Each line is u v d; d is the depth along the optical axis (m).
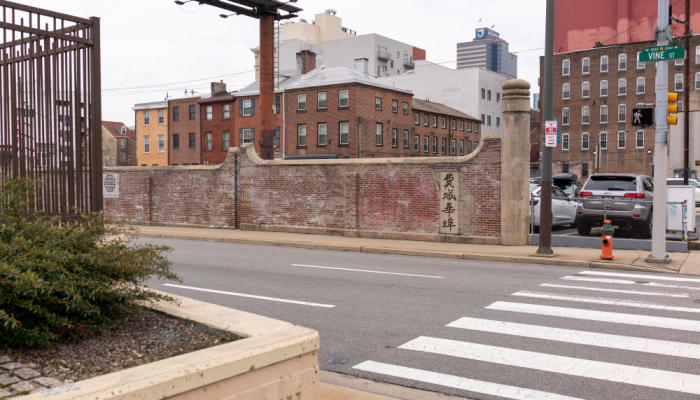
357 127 50.81
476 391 4.86
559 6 74.75
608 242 12.56
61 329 3.95
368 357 5.80
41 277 3.82
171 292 9.19
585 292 9.19
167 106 62.53
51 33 5.11
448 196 16.75
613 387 4.88
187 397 2.84
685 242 13.65
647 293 9.09
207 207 22.53
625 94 69.06
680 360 5.59
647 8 68.62
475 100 75.31
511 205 15.66
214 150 58.81
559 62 73.75
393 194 17.86
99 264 4.27
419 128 61.25
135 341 3.98
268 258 13.98
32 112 5.17
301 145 53.84
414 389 4.95
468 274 11.21
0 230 4.23
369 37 90.56
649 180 16.98
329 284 9.98
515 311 7.77
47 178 5.20
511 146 15.59
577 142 72.56
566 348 6.03
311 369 3.58
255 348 3.21
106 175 25.69
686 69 25.12
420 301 8.46
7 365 3.42
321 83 52.28
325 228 19.27
